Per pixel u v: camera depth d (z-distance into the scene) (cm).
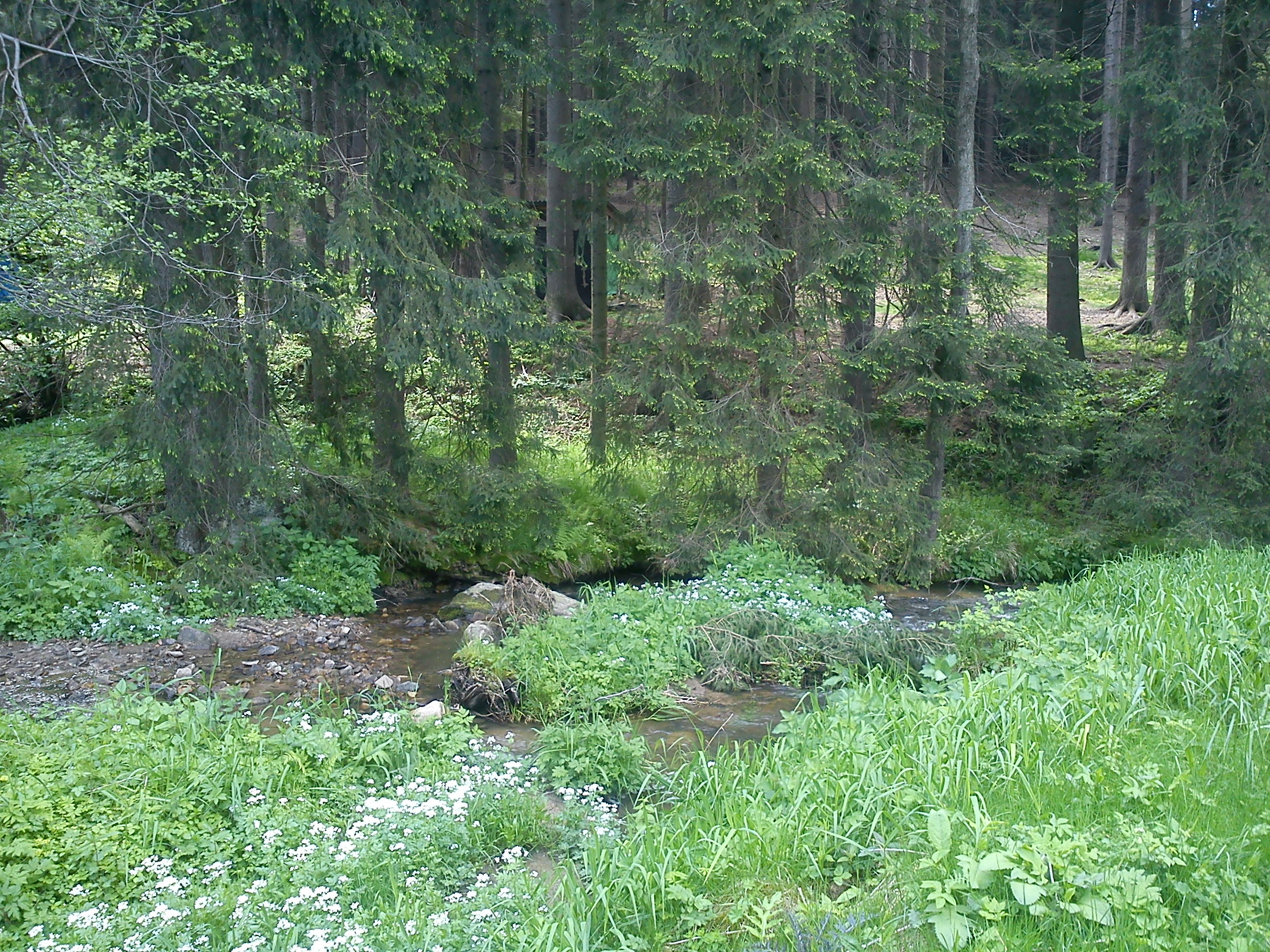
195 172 955
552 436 1761
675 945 482
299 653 1104
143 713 728
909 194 1370
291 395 1494
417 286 1198
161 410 1109
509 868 585
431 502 1438
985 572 1514
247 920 519
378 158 1179
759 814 567
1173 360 1611
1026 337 1380
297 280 1091
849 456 1358
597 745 752
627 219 1398
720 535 1367
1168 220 1523
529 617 1148
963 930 449
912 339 1309
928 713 696
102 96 990
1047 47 1938
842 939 455
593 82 1385
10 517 1230
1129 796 562
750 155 1255
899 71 1360
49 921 520
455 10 1263
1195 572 1079
